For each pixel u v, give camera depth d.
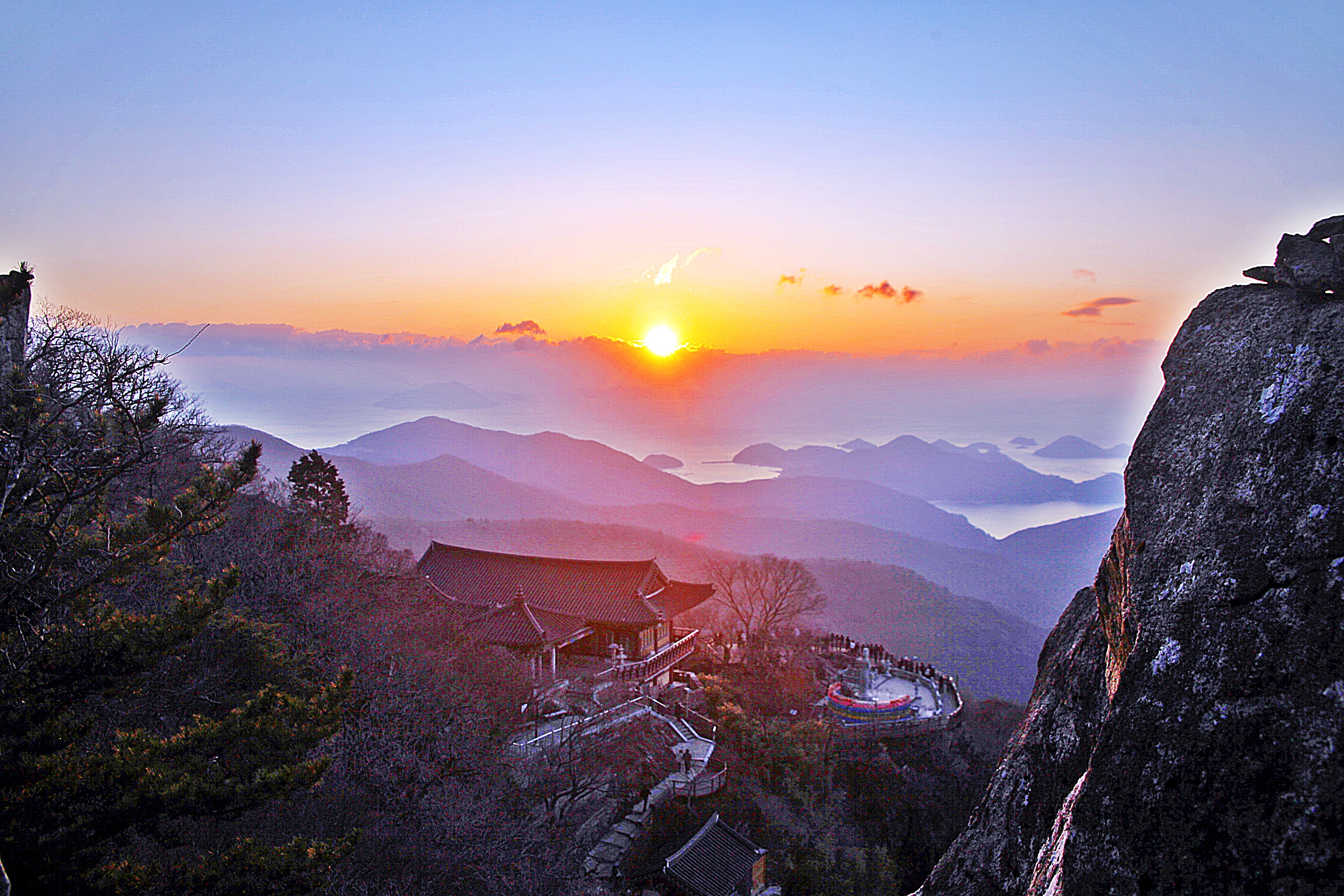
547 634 31.20
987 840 4.66
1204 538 3.42
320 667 18.73
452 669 22.33
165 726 14.53
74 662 9.56
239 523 24.36
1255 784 2.84
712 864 21.41
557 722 26.88
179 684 14.71
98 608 10.97
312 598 21.84
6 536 9.91
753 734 28.20
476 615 32.88
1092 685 4.34
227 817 11.90
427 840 16.47
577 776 21.64
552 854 18.06
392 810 17.23
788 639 41.16
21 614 9.98
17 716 9.23
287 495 33.94
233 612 17.52
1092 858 3.25
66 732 9.33
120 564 10.30
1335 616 2.85
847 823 26.59
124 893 8.71
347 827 15.77
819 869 23.16
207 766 9.89
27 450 9.55
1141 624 3.55
